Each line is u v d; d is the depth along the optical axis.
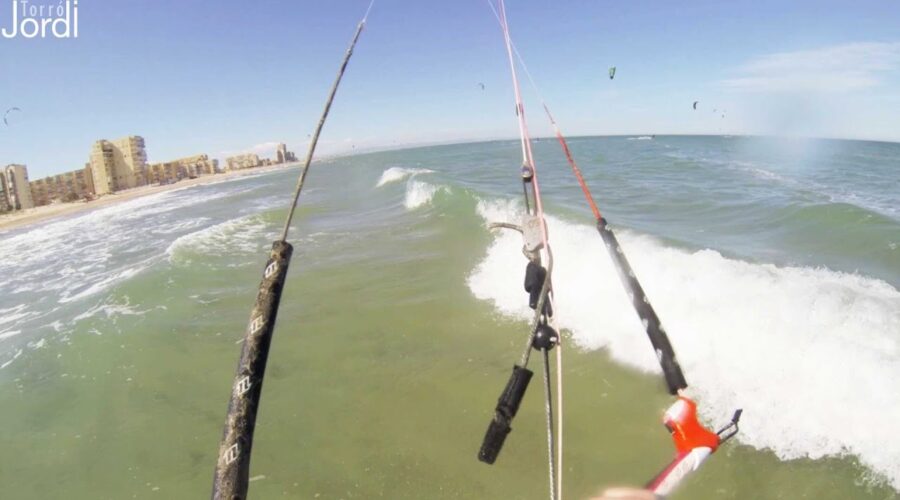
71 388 7.44
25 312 11.41
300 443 5.94
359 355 8.01
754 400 5.93
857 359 5.74
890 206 16.53
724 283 8.04
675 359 1.98
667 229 13.75
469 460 5.58
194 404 6.89
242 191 41.16
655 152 49.31
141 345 8.61
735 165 31.88
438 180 24.12
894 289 8.45
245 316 9.81
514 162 43.22
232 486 1.37
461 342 8.33
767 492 4.86
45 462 5.89
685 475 1.80
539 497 5.05
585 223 12.98
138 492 5.34
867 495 4.73
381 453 5.72
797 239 12.35
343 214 22.23
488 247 13.42
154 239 20.22
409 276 11.73
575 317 8.69
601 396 6.56
